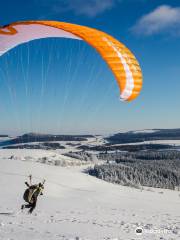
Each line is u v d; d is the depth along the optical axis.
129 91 13.62
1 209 22.81
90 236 13.61
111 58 13.27
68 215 21.84
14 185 52.06
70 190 58.78
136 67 14.00
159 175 111.88
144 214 29.61
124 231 16.00
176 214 35.91
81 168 121.00
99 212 26.75
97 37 13.27
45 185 56.81
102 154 174.38
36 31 12.67
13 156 118.00
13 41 13.22
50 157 127.19
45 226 15.50
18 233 12.31
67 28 12.43
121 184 89.31
